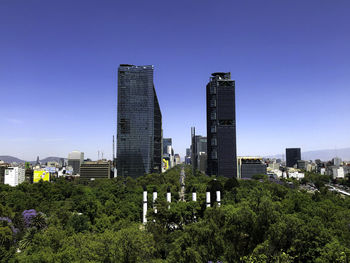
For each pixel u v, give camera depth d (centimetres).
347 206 19475
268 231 8881
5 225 14062
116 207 17900
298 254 8156
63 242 9962
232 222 10006
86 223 14412
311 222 9019
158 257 10750
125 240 8719
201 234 9181
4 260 10762
